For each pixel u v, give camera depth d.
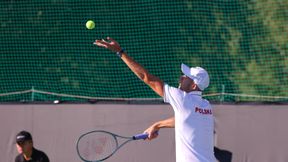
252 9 50.62
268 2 50.47
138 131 30.67
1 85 47.62
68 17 50.66
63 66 49.25
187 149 16.98
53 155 31.11
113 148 23.28
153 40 50.00
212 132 17.36
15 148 31.20
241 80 49.31
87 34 50.19
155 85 17.23
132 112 30.75
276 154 30.05
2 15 50.44
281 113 30.05
